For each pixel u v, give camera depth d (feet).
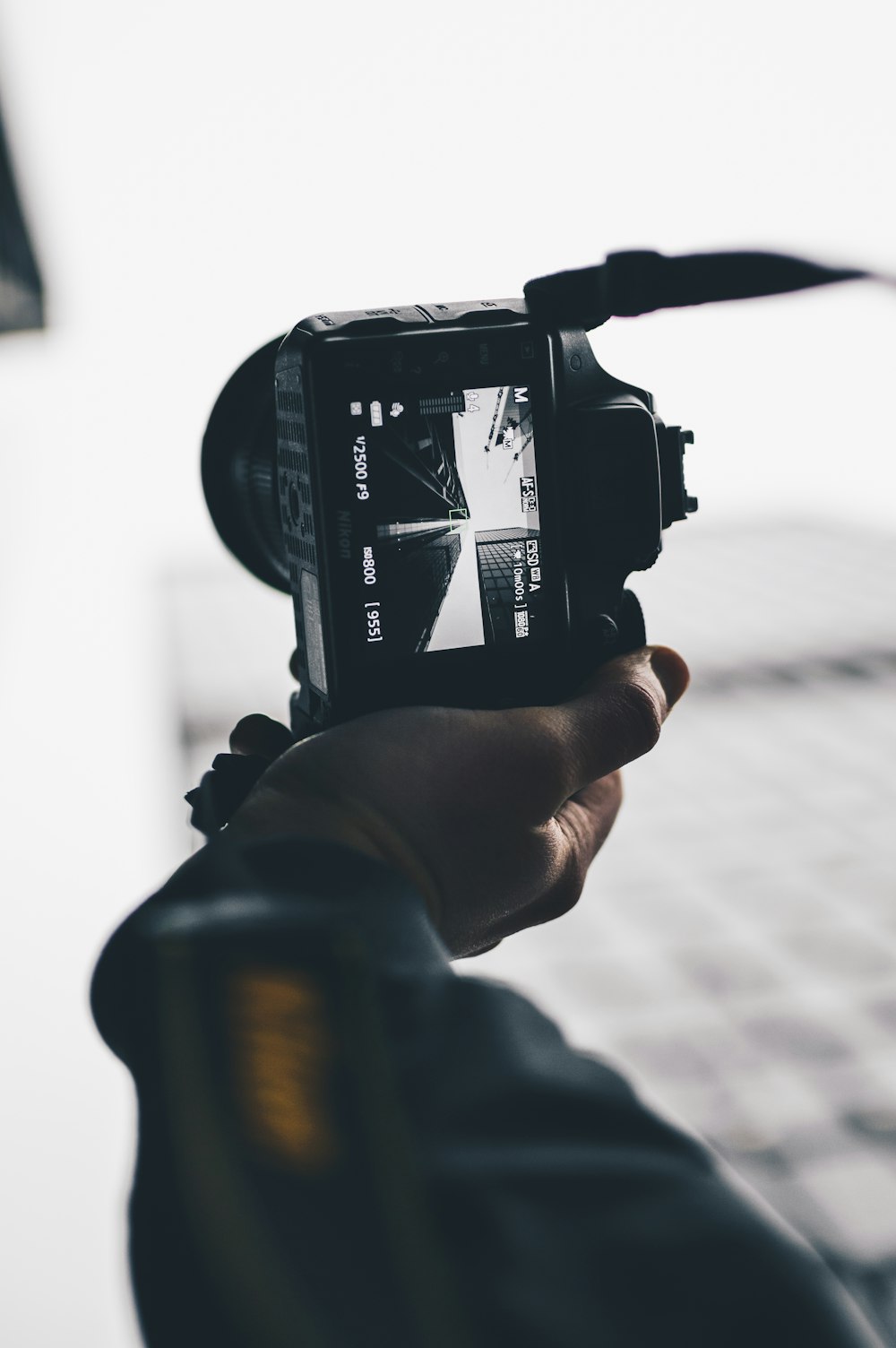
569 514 2.89
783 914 13.19
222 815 2.13
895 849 14.83
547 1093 1.09
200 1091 1.02
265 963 1.04
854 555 35.78
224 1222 0.98
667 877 14.29
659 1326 0.91
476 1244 0.94
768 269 1.78
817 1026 10.89
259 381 3.41
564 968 12.19
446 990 1.21
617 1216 0.97
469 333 2.78
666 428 3.04
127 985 1.21
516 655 2.89
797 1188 8.76
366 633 2.78
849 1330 0.97
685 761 18.49
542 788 2.08
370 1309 0.93
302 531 2.90
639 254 1.82
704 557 36.63
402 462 2.76
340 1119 1.00
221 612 29.53
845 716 20.39
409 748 1.95
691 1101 9.93
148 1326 0.98
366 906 1.26
